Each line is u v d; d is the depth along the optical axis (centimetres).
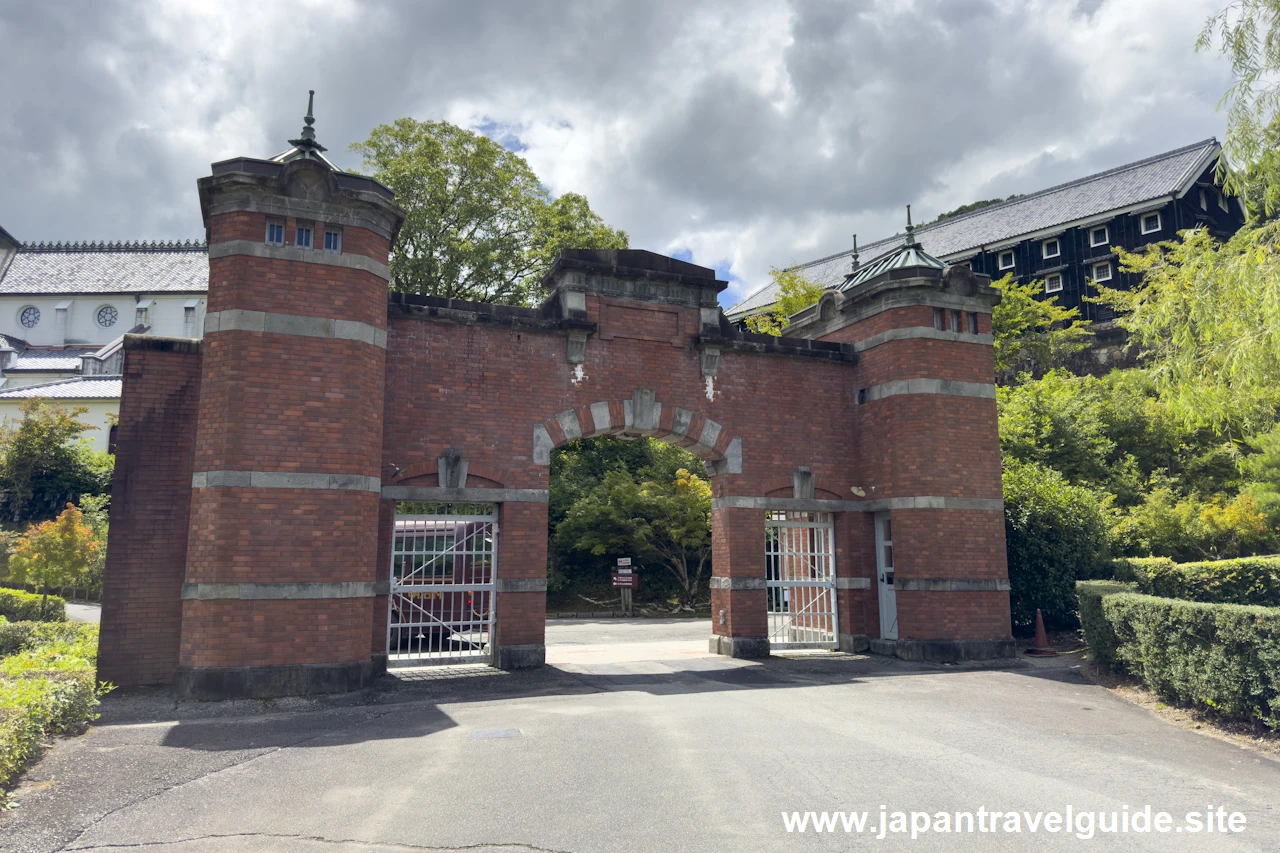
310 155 1177
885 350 1523
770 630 1723
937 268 1548
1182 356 1123
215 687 1002
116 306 5406
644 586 3144
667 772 680
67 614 2361
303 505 1073
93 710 937
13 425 3878
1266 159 1031
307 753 752
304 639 1051
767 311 4034
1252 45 1023
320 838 533
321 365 1108
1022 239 4338
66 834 540
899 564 1461
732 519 1478
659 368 1447
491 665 1302
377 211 1177
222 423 1055
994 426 1511
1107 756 755
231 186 1107
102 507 3209
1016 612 1625
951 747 775
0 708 718
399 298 1267
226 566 1027
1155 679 1022
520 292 3169
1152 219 3903
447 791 630
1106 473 2262
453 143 3081
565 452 3484
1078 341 3656
